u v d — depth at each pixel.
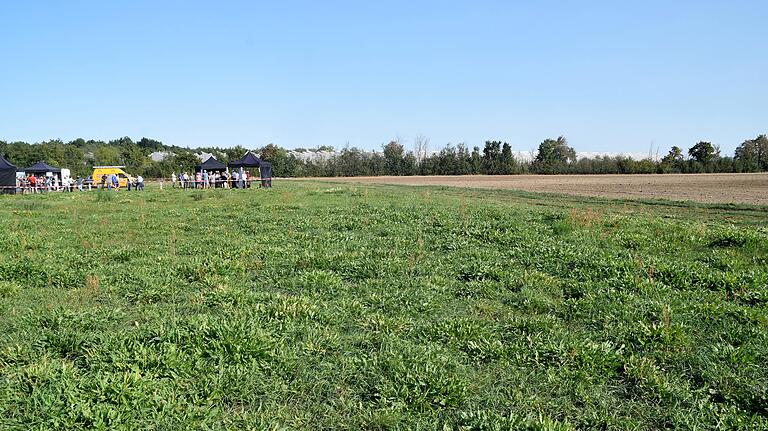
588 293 8.73
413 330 7.21
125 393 5.11
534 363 6.26
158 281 9.47
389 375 5.83
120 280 9.65
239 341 6.21
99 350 6.12
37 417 4.83
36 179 49.81
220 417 5.06
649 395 5.58
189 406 5.04
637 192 43.84
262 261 11.27
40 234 15.30
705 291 8.96
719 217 22.39
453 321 7.39
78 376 5.56
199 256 11.75
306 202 26.45
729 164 101.94
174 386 5.42
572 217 16.84
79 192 41.78
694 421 5.09
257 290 9.13
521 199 33.31
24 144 99.94
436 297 8.70
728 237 13.05
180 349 6.14
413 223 16.81
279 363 6.01
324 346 6.56
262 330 6.71
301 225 16.70
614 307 8.00
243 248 12.52
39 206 25.61
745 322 7.46
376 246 13.02
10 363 6.05
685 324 7.38
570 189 49.53
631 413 5.30
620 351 6.43
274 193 34.97
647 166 104.00
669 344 6.64
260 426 4.84
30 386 5.46
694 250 12.59
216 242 13.79
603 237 13.88
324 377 5.87
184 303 8.30
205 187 48.06
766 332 7.05
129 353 5.98
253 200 28.19
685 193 42.03
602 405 5.38
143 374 5.60
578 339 6.82
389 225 16.41
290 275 10.11
